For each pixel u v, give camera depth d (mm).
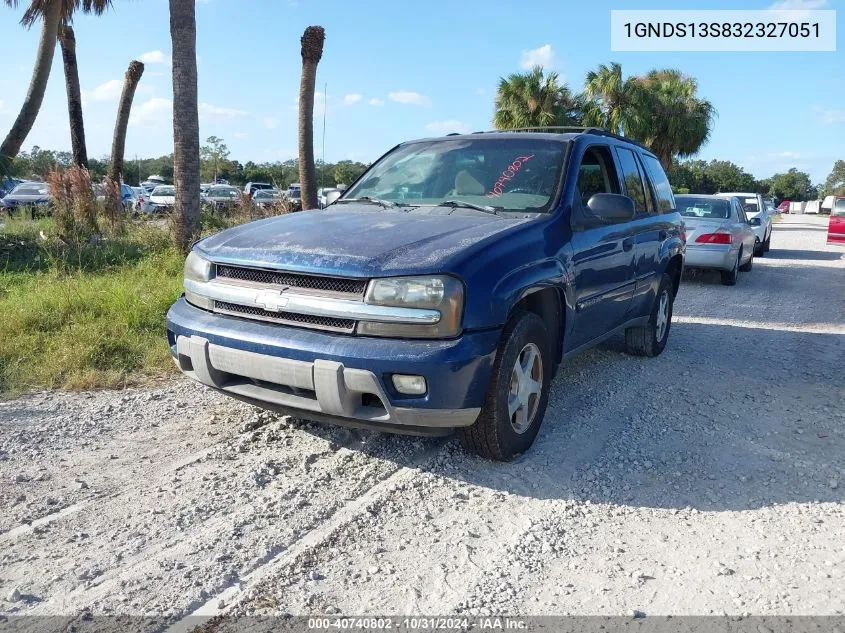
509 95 29922
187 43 10391
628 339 6371
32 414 4547
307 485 3629
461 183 4660
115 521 3213
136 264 9859
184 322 3854
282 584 2754
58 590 2678
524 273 3707
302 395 3543
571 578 2854
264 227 4156
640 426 4602
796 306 9875
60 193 11320
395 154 5324
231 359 3594
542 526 3270
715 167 108188
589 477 3805
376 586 2762
